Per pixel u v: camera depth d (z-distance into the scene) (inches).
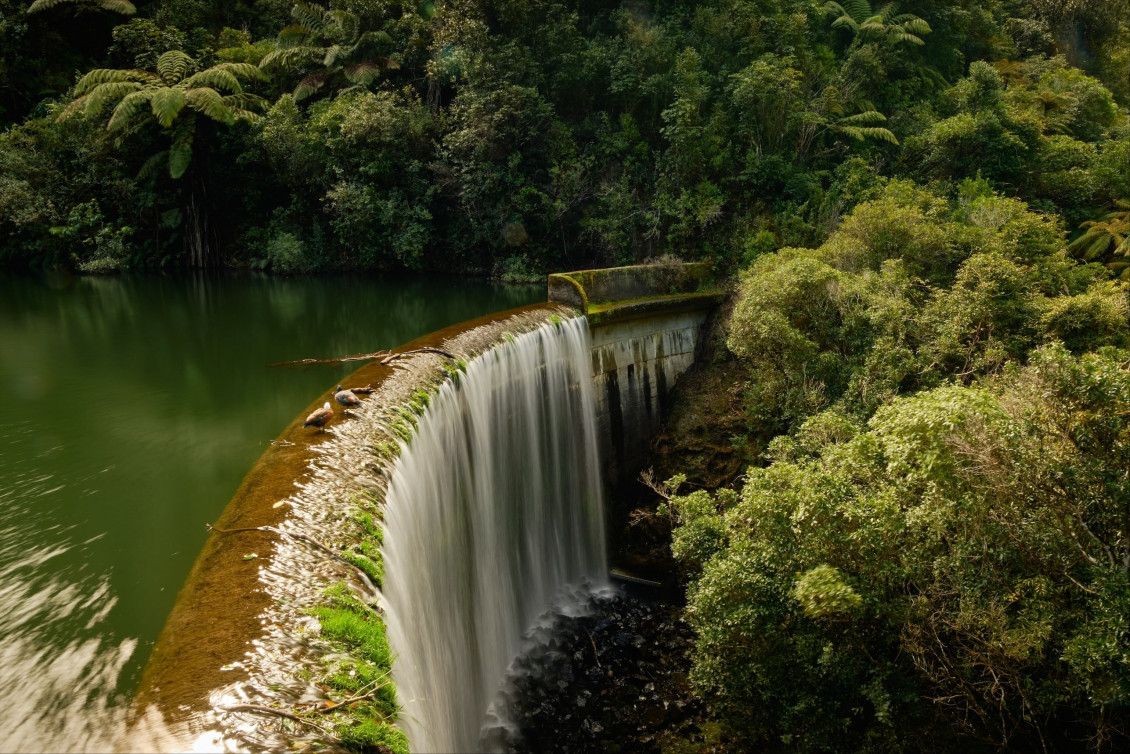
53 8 1048.8
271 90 1139.9
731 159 893.8
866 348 498.3
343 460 284.4
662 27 1002.1
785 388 525.7
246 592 193.3
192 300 799.1
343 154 995.9
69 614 225.3
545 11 1011.9
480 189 964.0
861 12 1163.3
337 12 1063.0
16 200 937.5
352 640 186.7
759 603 286.4
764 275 554.3
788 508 293.3
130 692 182.1
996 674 269.3
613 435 622.2
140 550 271.3
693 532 361.7
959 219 673.6
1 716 168.9
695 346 703.1
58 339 600.1
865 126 988.6
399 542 272.8
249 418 427.2
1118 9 1569.9
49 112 1008.2
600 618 502.6
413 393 369.1
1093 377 249.9
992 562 262.1
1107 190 883.4
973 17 1322.6
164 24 1102.4
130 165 1047.0
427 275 1042.7
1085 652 234.7
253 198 1093.1
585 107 1008.2
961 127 860.0
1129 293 563.5
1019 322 483.2
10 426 404.5
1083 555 254.2
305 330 665.0
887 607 267.0
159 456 368.5
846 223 634.2
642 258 916.0
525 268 988.6
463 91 963.3
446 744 309.0
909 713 286.8
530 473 510.0
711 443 612.7
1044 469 247.1
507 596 466.3
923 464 255.4
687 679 423.2
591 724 389.7
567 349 562.3
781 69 918.4
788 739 302.7
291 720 152.3
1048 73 1210.0
